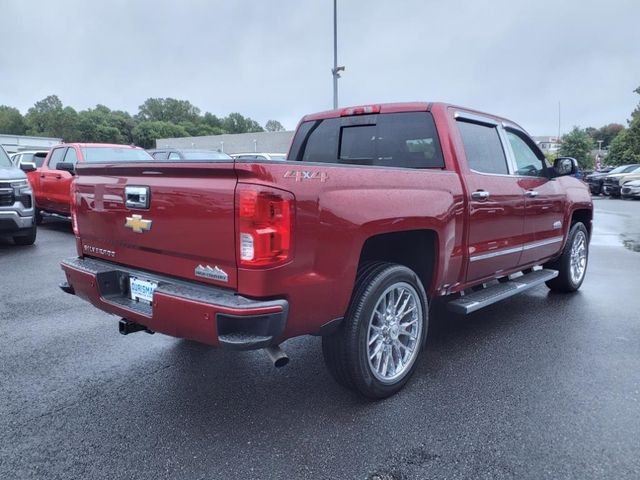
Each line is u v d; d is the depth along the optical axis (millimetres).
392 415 3105
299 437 2867
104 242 3414
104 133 103688
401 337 3494
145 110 137000
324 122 4895
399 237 3564
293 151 5172
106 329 4738
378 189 3092
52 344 4340
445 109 4062
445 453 2697
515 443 2777
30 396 3381
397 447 2760
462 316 5141
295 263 2617
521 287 4613
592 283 6605
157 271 3031
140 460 2652
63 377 3680
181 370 3811
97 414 3139
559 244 5570
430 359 3984
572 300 5730
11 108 117625
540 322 4902
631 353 4074
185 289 2754
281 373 3748
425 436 2863
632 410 3135
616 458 2635
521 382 3549
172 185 2814
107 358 4039
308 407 3219
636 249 9414
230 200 2547
